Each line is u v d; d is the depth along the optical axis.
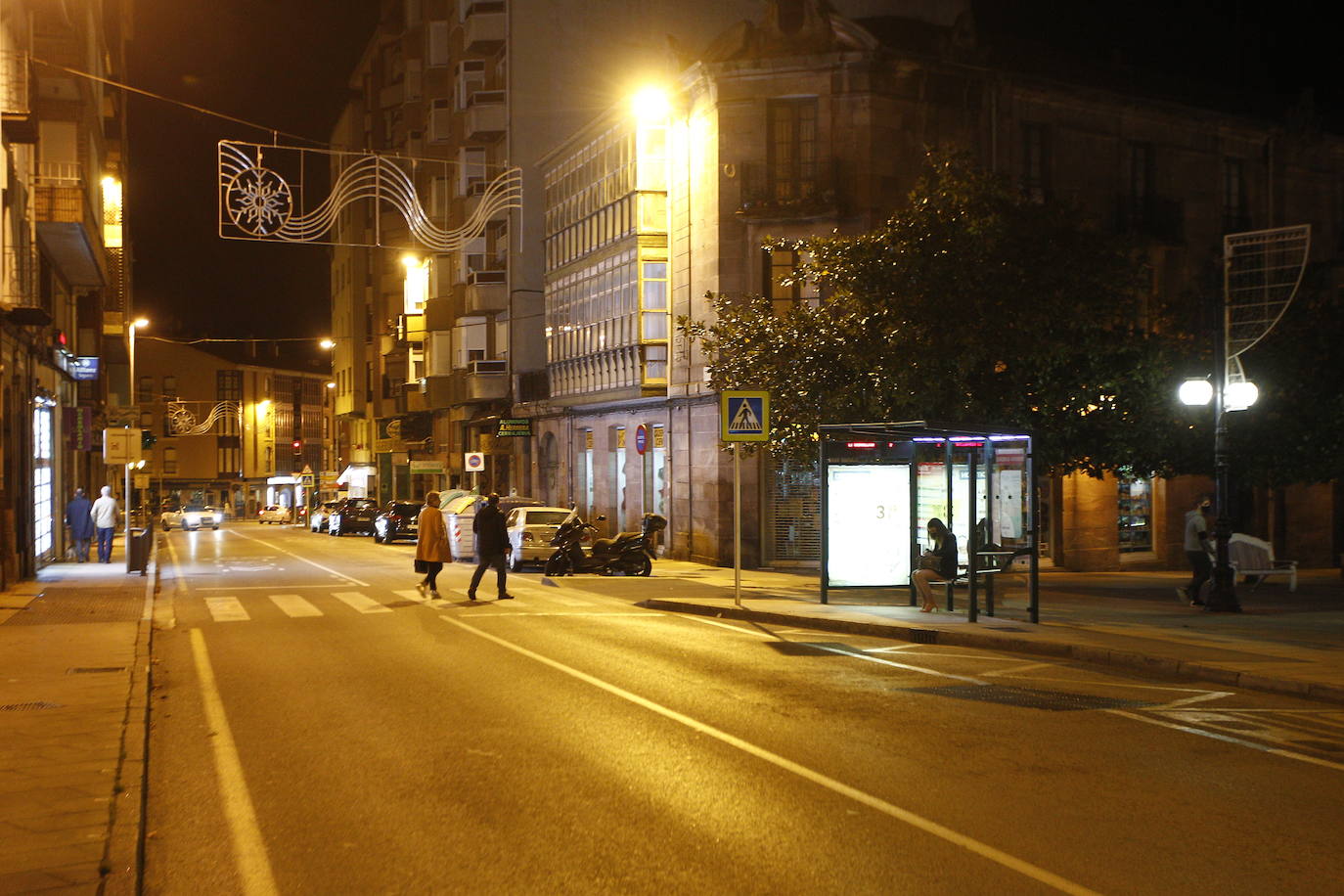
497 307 46.62
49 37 27.59
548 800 7.00
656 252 31.19
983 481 19.34
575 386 37.25
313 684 11.30
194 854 6.07
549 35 43.84
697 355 29.75
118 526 56.53
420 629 15.67
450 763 7.97
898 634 15.30
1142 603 19.73
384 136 62.41
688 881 5.55
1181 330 22.50
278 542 45.56
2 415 21.08
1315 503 32.34
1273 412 22.70
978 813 6.74
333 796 7.17
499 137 47.84
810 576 25.95
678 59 30.20
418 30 56.19
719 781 7.46
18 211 23.16
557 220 38.94
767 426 17.73
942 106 28.39
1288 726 9.48
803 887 5.47
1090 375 20.30
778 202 27.70
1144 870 5.73
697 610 18.25
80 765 7.66
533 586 22.95
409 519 42.88
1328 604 19.55
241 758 8.20
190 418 94.44
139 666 12.02
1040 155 29.66
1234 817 6.69
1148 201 30.84
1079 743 8.66
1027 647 13.94
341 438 76.31
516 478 44.28
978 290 18.72
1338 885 5.52
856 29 27.75
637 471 34.12
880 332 19.09
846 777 7.56
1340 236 33.72
